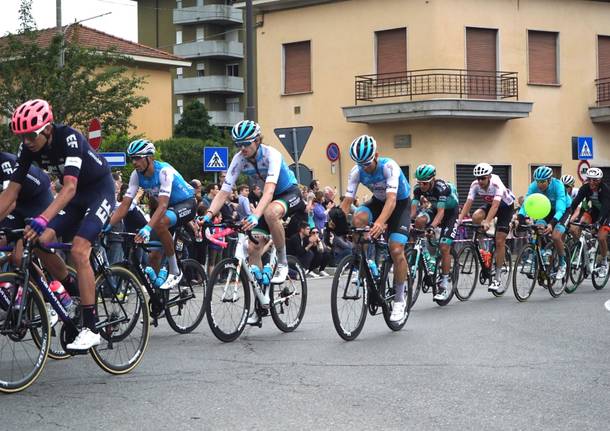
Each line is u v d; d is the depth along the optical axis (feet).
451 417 15.81
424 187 33.06
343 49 81.25
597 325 27.63
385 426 15.19
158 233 25.90
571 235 38.55
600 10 84.79
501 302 35.06
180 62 112.98
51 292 18.62
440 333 26.09
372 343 24.26
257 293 25.64
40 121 17.95
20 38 67.51
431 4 76.33
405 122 78.28
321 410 16.31
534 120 81.30
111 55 71.61
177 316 26.73
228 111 165.89
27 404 16.83
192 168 95.66
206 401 17.07
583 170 62.85
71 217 19.98
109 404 16.84
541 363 21.03
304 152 83.97
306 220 46.91
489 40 79.00
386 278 26.53
